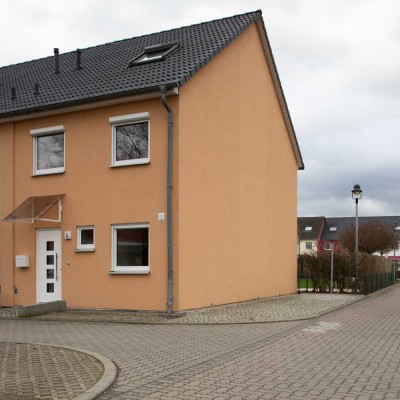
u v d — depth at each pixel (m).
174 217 14.10
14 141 17.08
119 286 14.77
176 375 7.13
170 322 12.52
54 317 13.63
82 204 15.62
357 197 23.66
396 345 9.54
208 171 15.57
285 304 16.78
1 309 15.80
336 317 13.80
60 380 6.75
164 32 19.62
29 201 16.33
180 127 14.29
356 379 6.92
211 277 15.48
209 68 15.82
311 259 23.84
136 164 14.80
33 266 16.31
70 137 16.00
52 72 19.09
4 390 6.27
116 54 18.77
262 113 19.41
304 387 6.50
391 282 33.62
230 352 8.78
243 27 17.53
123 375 7.14
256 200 18.66
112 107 15.29
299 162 23.03
